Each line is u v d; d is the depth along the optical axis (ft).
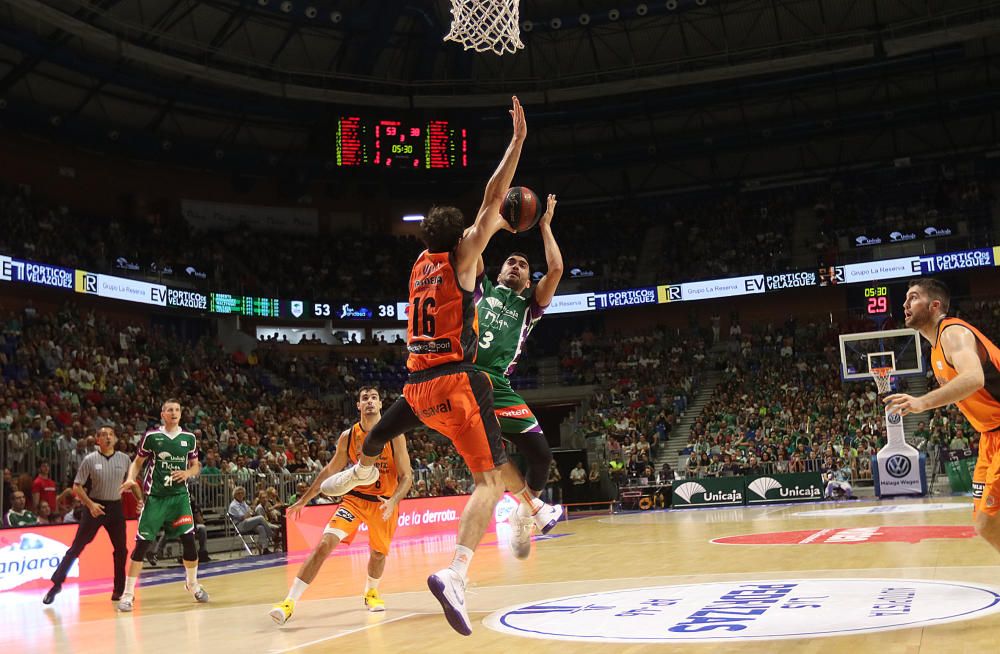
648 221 116.98
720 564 28.99
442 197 107.96
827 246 104.42
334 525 21.08
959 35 84.38
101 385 72.13
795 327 103.65
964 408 15.03
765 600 19.40
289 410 85.61
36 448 50.03
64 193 90.63
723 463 82.17
